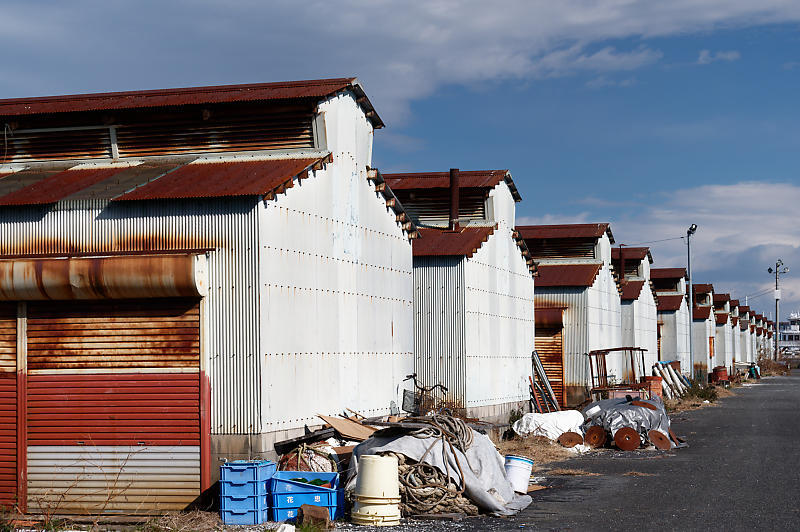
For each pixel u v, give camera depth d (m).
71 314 15.93
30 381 15.98
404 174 29.62
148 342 15.66
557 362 35.25
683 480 18.47
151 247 15.89
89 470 15.66
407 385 23.41
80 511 15.62
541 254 39.22
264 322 15.45
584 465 21.19
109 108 19.59
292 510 14.14
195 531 13.55
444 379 24.66
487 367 26.58
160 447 15.47
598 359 35.03
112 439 15.63
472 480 14.84
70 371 15.86
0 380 16.09
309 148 18.83
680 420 34.34
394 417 20.28
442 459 15.01
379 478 13.86
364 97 20.70
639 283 48.72
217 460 15.32
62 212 16.44
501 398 27.88
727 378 66.06
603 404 27.02
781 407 41.84
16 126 20.17
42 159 20.09
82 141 19.95
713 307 73.00
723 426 31.55
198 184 16.50
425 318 24.94
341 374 19.02
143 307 15.72
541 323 35.16
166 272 15.13
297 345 16.83
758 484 17.78
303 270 17.25
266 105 18.98
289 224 16.70
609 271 41.28
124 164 19.45
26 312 16.05
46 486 15.77
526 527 13.52
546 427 25.47
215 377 15.45
